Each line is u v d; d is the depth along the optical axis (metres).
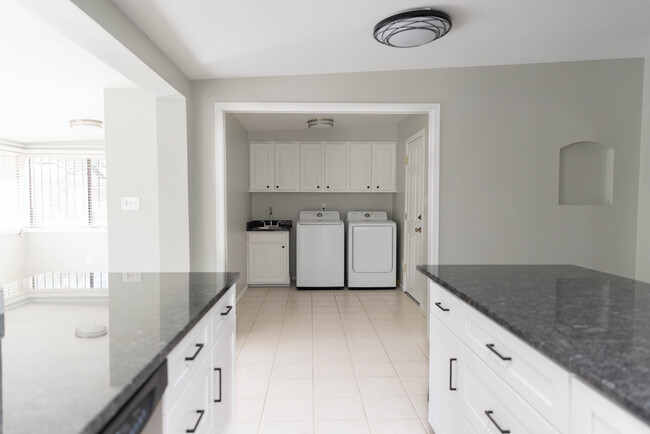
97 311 1.21
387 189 5.29
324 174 5.25
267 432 1.99
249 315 3.96
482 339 1.34
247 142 5.16
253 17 2.14
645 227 3.24
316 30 2.34
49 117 4.43
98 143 6.01
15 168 5.95
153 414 0.91
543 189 3.23
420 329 3.55
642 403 0.67
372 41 2.54
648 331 1.04
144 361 0.83
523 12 2.24
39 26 2.10
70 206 6.07
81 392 0.69
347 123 5.11
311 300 4.51
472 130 3.20
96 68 2.79
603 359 0.86
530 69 3.18
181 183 3.05
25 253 6.05
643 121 3.22
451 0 2.07
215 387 1.49
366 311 4.09
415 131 4.34
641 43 2.81
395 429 2.02
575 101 3.20
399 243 5.20
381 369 2.73
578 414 0.85
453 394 1.62
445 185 3.21
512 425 1.14
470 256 3.23
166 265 3.07
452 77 3.18
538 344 0.97
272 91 3.16
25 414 0.62
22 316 1.16
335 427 2.04
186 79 3.04
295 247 5.60
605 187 3.35
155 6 1.98
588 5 2.18
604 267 3.28
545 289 1.52
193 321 1.13
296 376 2.62
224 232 3.22
